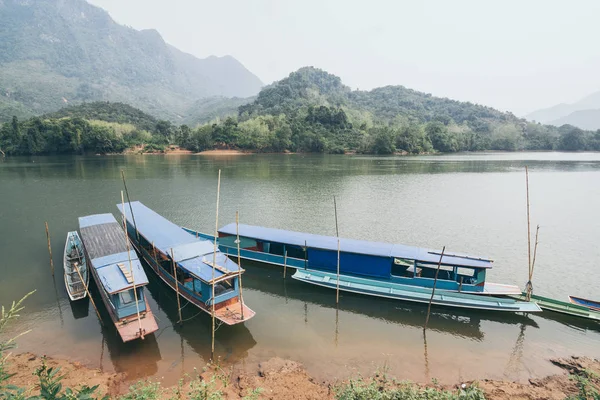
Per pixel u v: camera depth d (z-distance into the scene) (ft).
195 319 68.49
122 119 604.49
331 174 272.31
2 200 167.02
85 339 61.52
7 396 20.36
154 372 53.36
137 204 115.14
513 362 57.52
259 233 95.25
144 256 92.48
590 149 621.31
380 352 59.52
